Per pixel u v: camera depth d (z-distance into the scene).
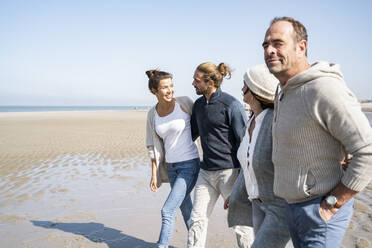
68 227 3.77
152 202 4.69
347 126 1.41
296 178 1.61
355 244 2.97
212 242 3.28
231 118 2.60
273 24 1.67
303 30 1.67
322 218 1.56
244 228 2.54
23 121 24.05
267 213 2.02
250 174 2.10
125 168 7.03
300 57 1.67
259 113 2.16
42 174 6.49
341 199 1.50
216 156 2.69
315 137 1.53
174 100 3.12
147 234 3.57
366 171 1.41
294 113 1.56
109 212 4.27
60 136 13.26
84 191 5.26
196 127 3.02
